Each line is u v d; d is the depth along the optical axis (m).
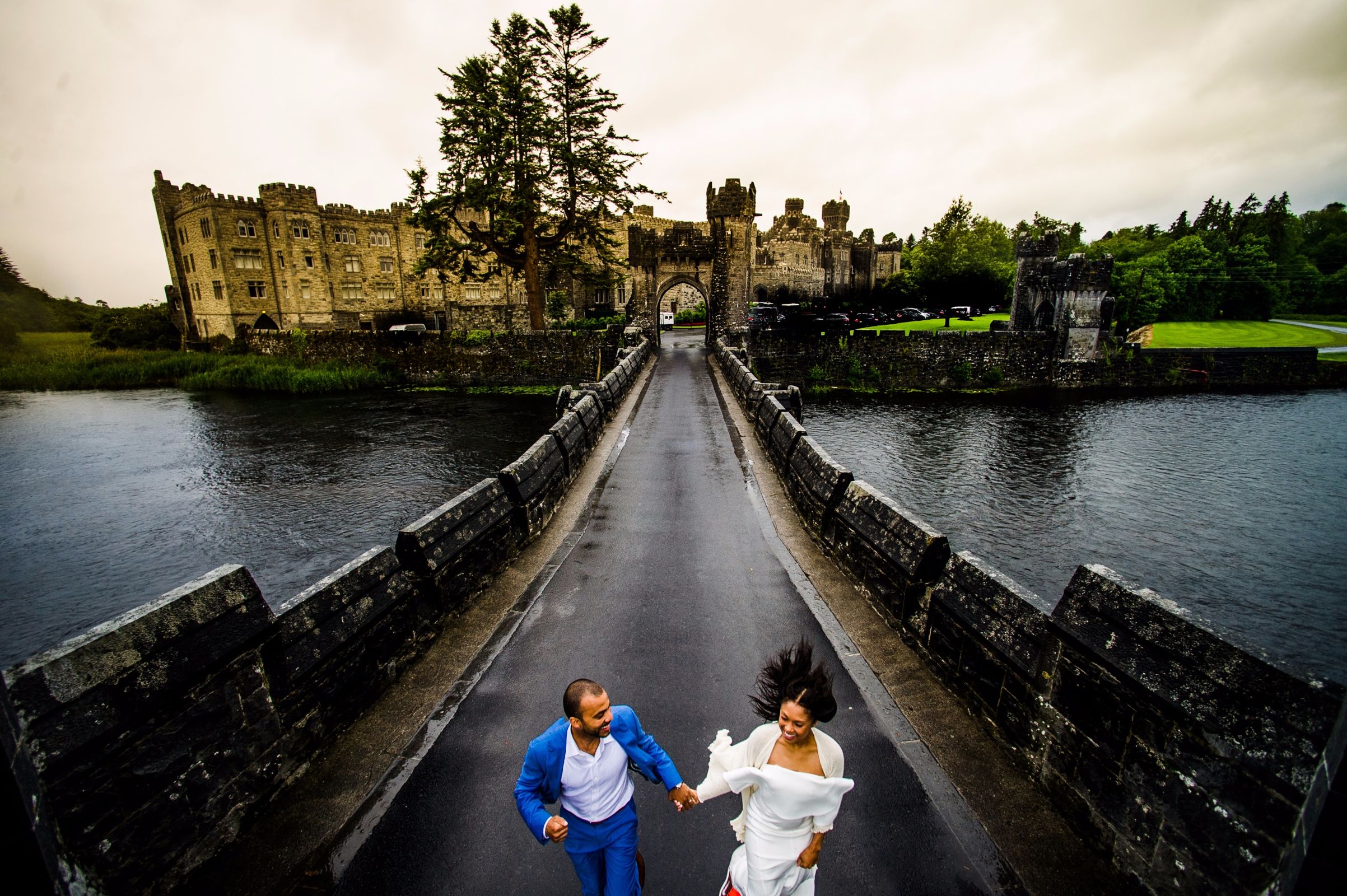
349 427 33.72
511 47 35.88
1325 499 24.11
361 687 4.66
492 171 35.72
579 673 5.40
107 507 22.45
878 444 31.59
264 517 21.42
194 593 3.41
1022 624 4.09
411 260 69.81
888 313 68.62
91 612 16.06
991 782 3.96
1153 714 3.06
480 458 27.66
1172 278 69.69
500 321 65.38
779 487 11.09
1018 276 50.91
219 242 59.62
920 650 5.33
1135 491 25.14
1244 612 16.61
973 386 45.94
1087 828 3.44
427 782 4.08
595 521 9.49
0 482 25.00
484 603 6.67
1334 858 2.06
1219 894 2.66
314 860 3.49
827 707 2.61
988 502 23.83
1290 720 2.49
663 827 3.80
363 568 4.89
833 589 6.93
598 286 44.06
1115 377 45.88
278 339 52.56
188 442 31.27
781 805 2.65
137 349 50.75
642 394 22.02
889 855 3.50
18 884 2.19
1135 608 3.33
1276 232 74.44
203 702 3.33
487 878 3.43
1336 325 67.38
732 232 44.94
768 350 45.44
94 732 2.78
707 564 7.83
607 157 39.28
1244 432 34.19
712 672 5.43
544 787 2.96
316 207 63.53
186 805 3.23
